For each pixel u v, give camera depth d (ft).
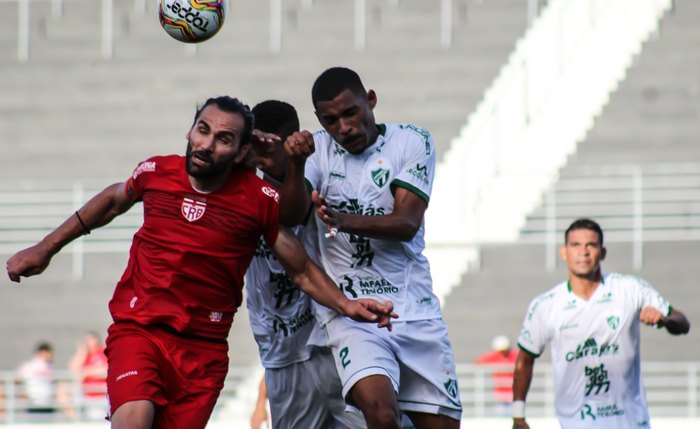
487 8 290.15
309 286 69.41
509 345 183.93
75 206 243.19
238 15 297.12
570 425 98.94
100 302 230.68
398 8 295.07
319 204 68.39
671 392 198.08
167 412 66.39
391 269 77.87
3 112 271.69
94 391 181.68
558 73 264.52
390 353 76.84
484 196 234.99
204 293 66.33
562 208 229.66
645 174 236.02
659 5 273.13
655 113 252.21
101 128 265.95
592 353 97.71
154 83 277.03
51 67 284.82
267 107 79.05
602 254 97.81
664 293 218.18
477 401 190.49
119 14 299.99
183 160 66.80
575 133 248.73
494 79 268.21
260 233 67.62
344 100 73.82
